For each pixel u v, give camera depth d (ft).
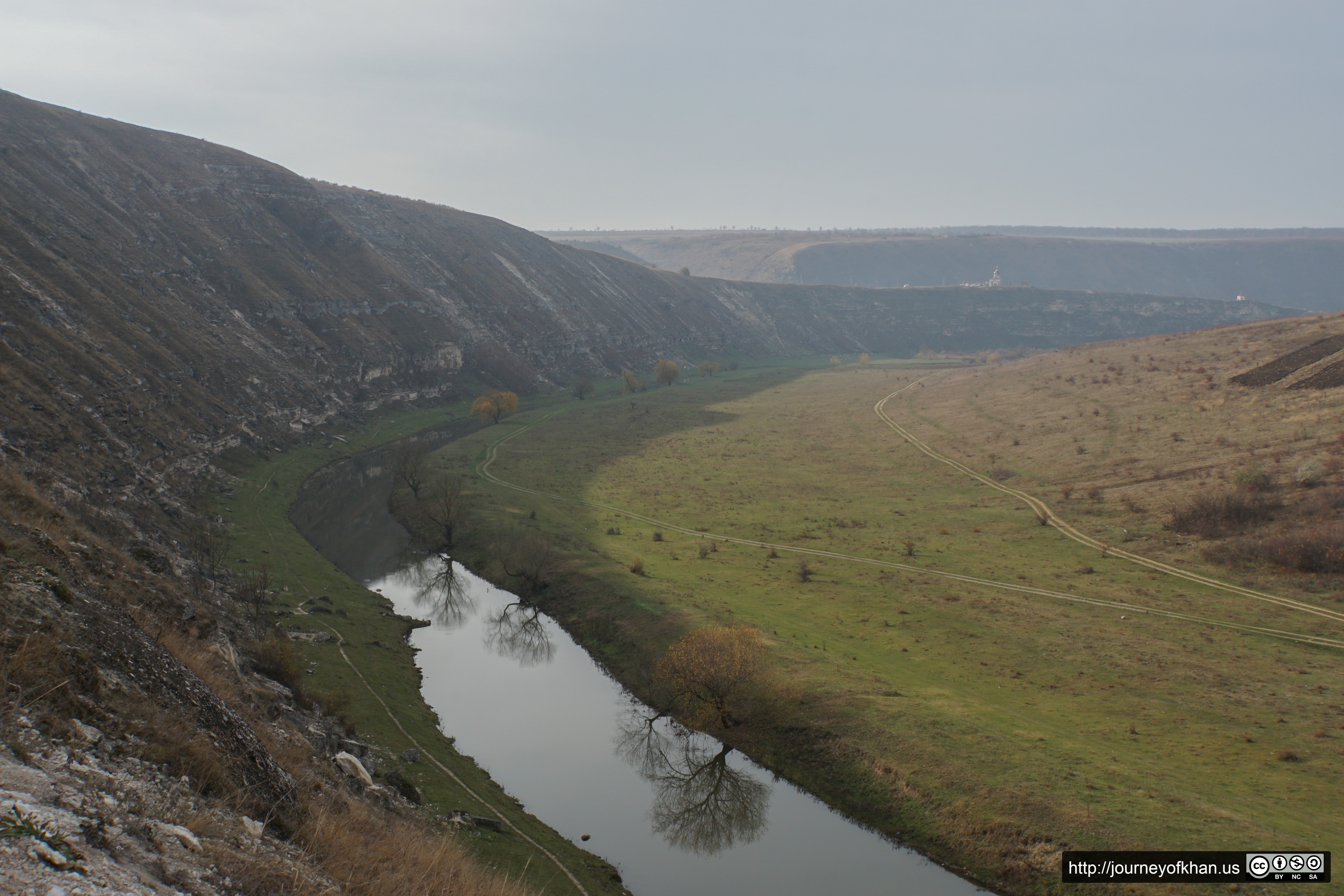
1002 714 145.18
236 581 187.83
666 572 230.07
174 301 382.22
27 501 79.36
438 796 109.09
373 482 348.59
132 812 29.48
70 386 241.35
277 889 30.83
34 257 301.63
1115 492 277.85
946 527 272.31
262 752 46.88
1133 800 115.44
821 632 186.70
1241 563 211.41
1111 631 182.09
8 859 21.30
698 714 152.46
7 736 29.53
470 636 197.57
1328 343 374.22
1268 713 143.43
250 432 343.67
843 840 120.67
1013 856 110.83
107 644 42.65
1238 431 298.76
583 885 97.96
